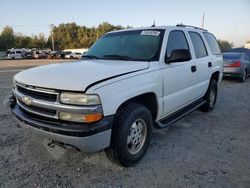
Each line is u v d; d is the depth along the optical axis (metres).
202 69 5.21
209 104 6.07
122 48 4.14
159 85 3.70
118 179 3.13
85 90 2.71
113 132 3.13
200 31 5.66
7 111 5.92
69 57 51.03
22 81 3.21
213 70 5.85
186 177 3.18
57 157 3.66
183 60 3.99
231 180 3.11
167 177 3.18
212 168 3.40
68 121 2.81
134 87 3.19
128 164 3.36
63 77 2.95
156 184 3.02
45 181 3.07
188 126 5.12
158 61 3.78
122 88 3.03
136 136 3.43
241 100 7.71
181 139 4.41
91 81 2.80
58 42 86.69
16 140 4.23
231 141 4.34
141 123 3.51
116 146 3.14
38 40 84.25
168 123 4.05
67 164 3.47
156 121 3.90
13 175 3.18
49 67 3.52
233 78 12.68
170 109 4.17
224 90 9.63
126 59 3.83
